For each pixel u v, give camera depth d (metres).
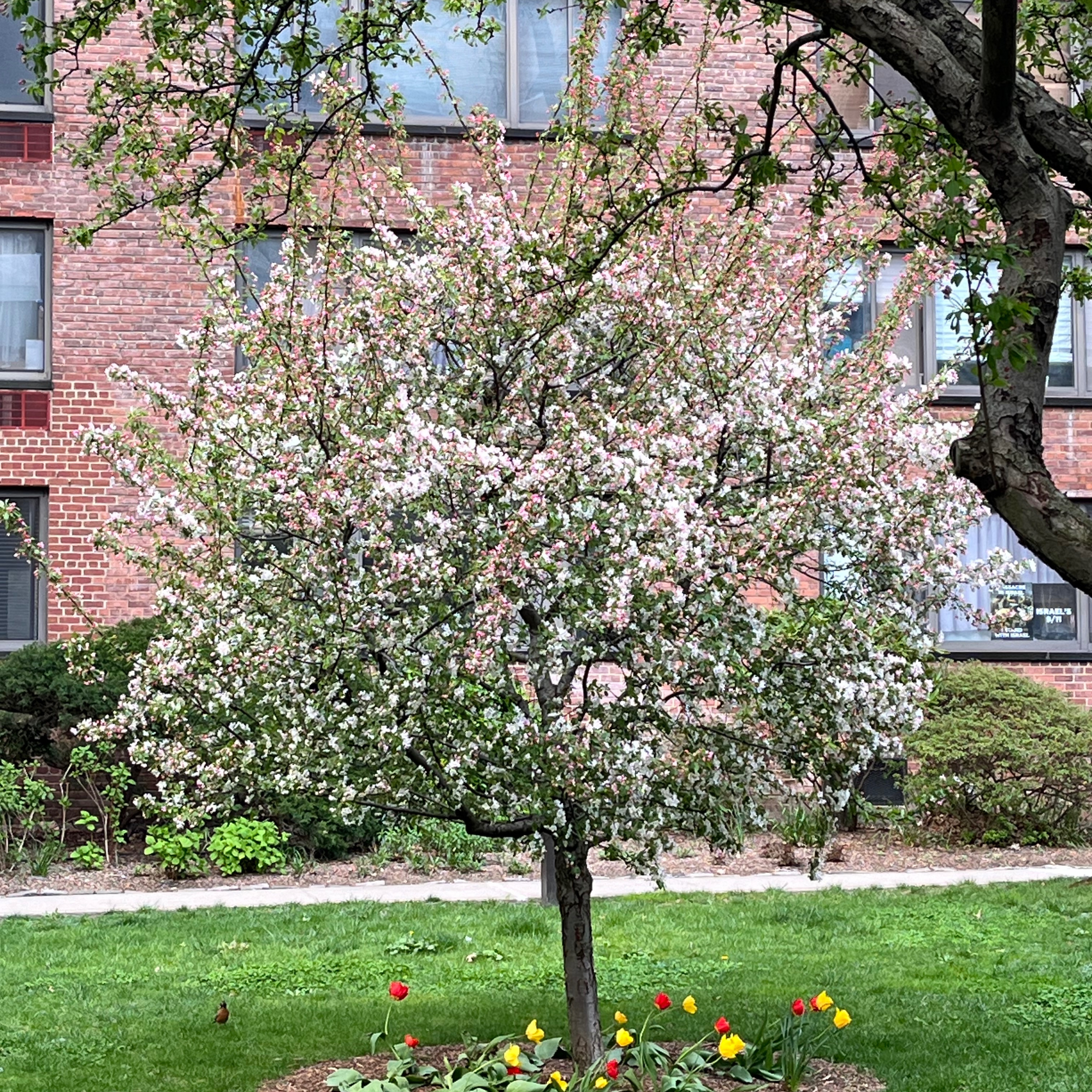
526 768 5.70
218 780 6.15
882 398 6.69
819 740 6.14
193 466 6.43
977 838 14.07
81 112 15.27
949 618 16.66
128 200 7.09
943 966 8.95
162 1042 7.23
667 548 5.52
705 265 7.20
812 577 6.90
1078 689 16.64
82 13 6.89
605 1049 6.45
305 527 5.82
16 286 15.32
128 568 14.93
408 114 15.58
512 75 15.88
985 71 5.07
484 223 6.41
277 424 6.09
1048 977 8.61
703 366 6.46
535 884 12.23
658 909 10.81
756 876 12.50
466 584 5.59
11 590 14.96
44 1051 7.08
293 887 12.29
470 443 5.62
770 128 6.86
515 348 6.39
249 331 6.56
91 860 13.02
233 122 7.15
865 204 10.84
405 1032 7.37
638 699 5.70
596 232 6.63
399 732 5.50
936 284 8.30
